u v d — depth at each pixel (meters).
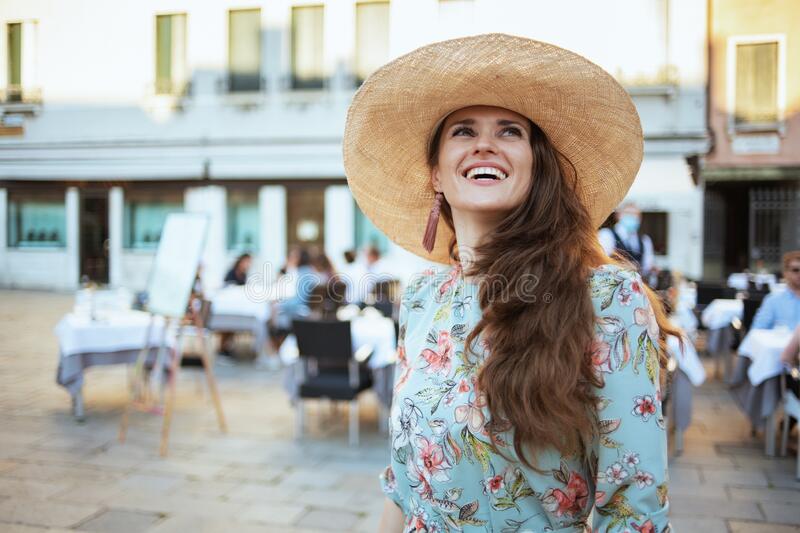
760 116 6.69
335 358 4.29
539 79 1.00
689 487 3.44
